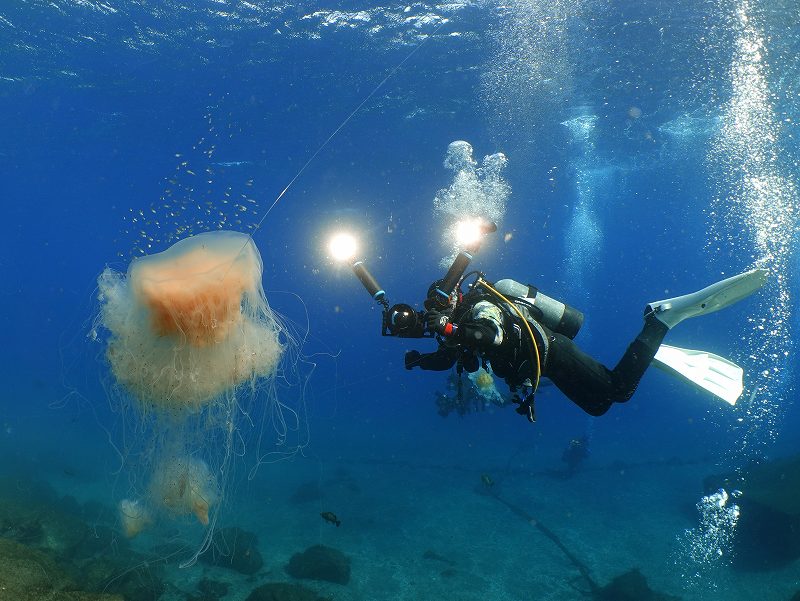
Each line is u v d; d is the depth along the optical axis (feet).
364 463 66.39
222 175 106.42
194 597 30.40
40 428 83.25
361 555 38.88
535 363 10.41
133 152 97.30
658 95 70.13
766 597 33.27
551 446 79.82
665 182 125.29
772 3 46.21
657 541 41.93
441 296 10.39
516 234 210.59
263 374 10.64
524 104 72.90
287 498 51.70
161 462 10.91
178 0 49.14
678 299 11.46
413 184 118.73
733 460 66.49
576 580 35.76
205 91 68.39
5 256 289.53
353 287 340.80
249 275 9.96
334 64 60.34
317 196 127.54
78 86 67.67
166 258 9.44
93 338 10.17
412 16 50.42
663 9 47.83
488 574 36.52
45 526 34.76
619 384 11.15
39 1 49.80
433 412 126.21
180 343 9.41
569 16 49.44
